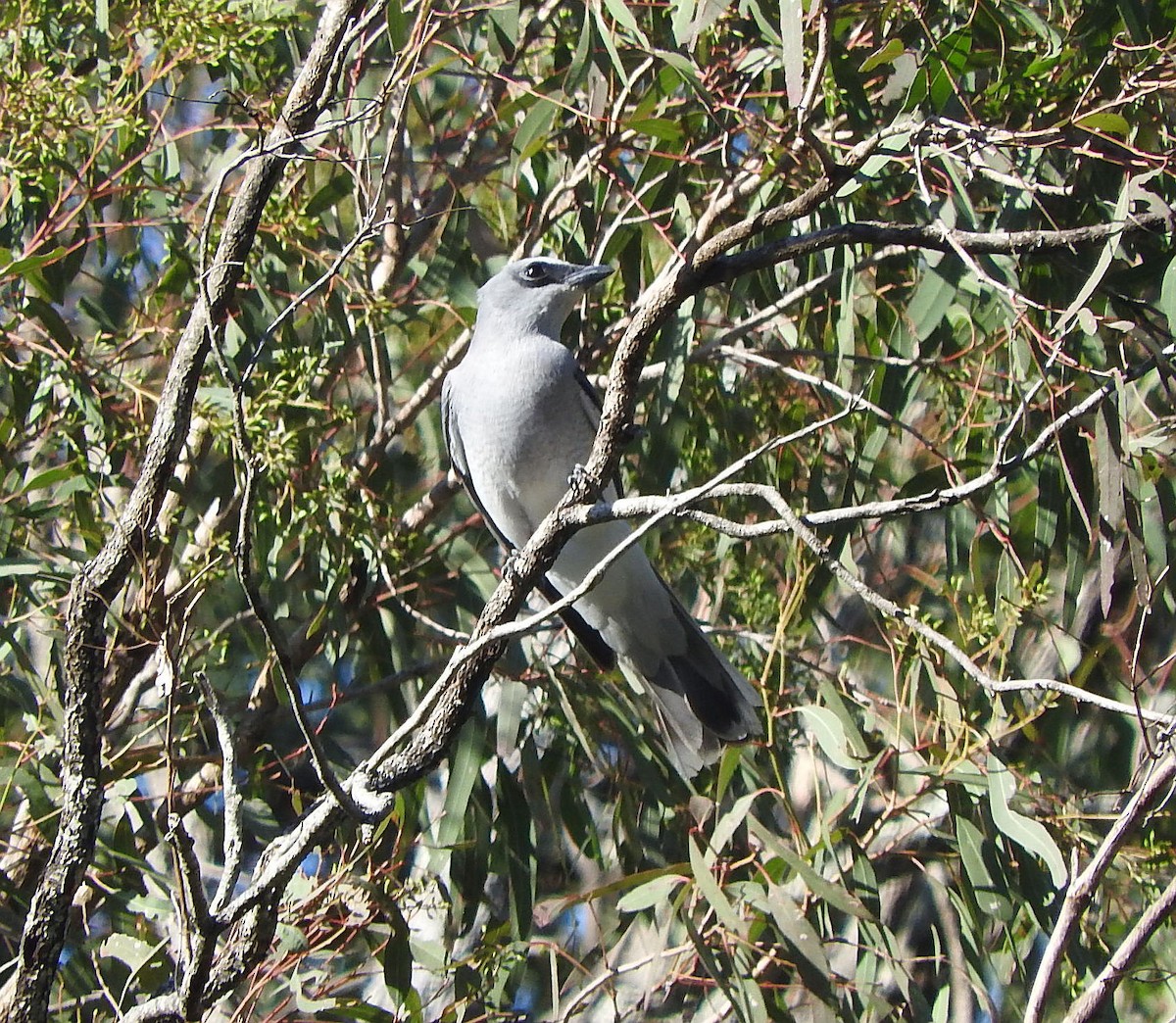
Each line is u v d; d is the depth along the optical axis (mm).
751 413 10562
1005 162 7867
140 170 9789
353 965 9938
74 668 7102
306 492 9234
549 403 9891
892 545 12320
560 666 10297
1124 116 8438
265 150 6848
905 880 11102
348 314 10305
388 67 10398
